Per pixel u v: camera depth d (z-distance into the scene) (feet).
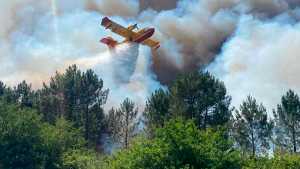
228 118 293.23
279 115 318.65
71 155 273.54
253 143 301.84
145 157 131.64
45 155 255.50
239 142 300.40
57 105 358.64
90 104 358.84
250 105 307.37
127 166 135.13
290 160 181.98
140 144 138.31
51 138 266.98
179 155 127.75
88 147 331.36
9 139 249.96
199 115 286.87
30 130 258.37
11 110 267.59
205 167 126.82
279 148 286.25
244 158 166.20
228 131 290.56
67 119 349.00
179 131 131.54
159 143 131.44
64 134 286.66
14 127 253.24
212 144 131.85
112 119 353.51
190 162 126.93
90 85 361.10
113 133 350.23
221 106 291.17
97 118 351.25
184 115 284.82
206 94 290.35
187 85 293.64
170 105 294.05
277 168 178.81
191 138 130.11
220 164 127.34
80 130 326.44
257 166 176.65
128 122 349.20
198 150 127.75
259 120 302.25
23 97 355.15
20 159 247.91
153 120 294.46
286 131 312.50
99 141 346.54
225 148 134.21
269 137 302.86
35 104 355.77
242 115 305.53
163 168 127.65
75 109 356.79
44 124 286.25
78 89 358.84
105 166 249.14
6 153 246.68
